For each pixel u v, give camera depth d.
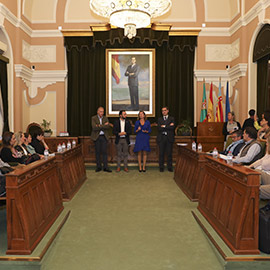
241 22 7.45
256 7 6.48
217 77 8.42
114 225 3.64
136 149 7.29
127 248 2.99
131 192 5.28
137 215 4.03
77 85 8.50
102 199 4.82
